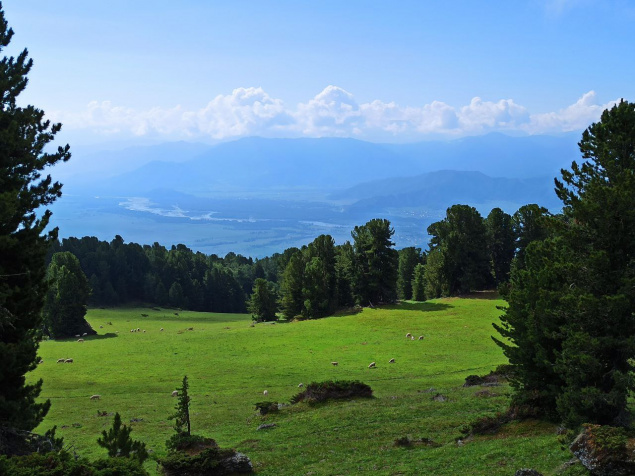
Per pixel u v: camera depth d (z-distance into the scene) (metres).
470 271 122.69
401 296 170.62
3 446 21.25
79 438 35.31
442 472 23.38
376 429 32.78
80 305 108.50
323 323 99.62
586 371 25.75
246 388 54.19
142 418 41.50
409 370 59.72
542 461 22.67
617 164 27.75
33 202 26.70
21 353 23.73
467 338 77.00
